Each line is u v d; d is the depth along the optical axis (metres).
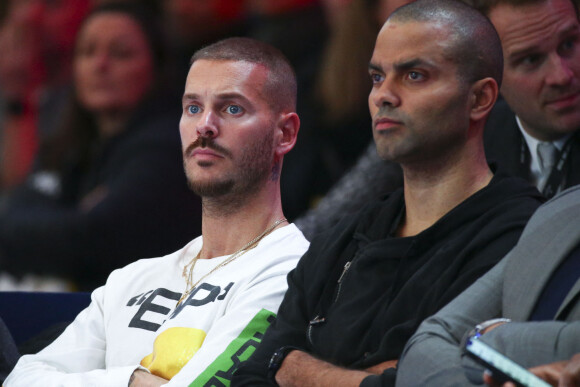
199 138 7.02
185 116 7.19
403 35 5.95
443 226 5.74
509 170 7.57
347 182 8.84
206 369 6.38
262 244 7.00
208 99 7.06
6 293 8.50
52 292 8.51
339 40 9.91
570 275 4.86
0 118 13.98
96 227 10.87
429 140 5.87
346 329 5.83
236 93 7.02
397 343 5.55
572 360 4.25
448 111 5.86
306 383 5.58
